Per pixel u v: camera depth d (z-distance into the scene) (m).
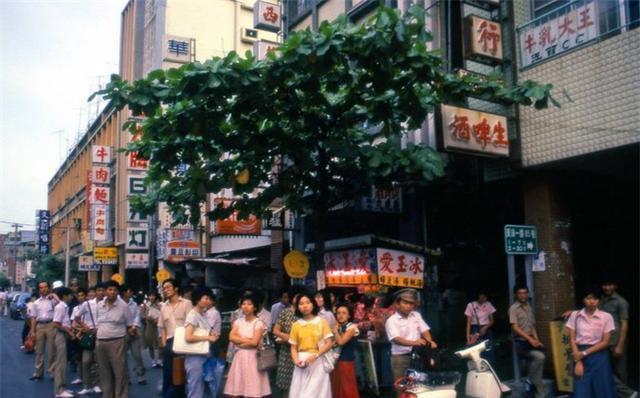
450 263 11.90
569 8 9.33
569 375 8.91
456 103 9.30
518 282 11.36
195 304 7.78
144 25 29.38
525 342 8.86
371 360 9.22
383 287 10.49
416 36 7.57
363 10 13.27
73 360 11.52
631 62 8.41
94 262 32.47
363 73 8.23
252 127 9.02
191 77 7.34
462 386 9.64
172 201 10.18
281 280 16.39
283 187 9.88
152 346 13.36
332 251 11.34
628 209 12.38
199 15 28.05
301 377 6.81
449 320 11.53
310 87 8.17
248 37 29.06
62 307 10.07
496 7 10.39
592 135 8.87
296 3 16.41
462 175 11.04
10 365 14.21
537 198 10.14
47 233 46.56
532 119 9.80
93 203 29.58
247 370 7.52
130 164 24.22
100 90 7.57
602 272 11.95
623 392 7.89
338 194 10.18
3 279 79.81
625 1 8.60
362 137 9.88
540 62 9.70
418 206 11.71
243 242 19.38
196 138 8.98
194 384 7.62
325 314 8.08
